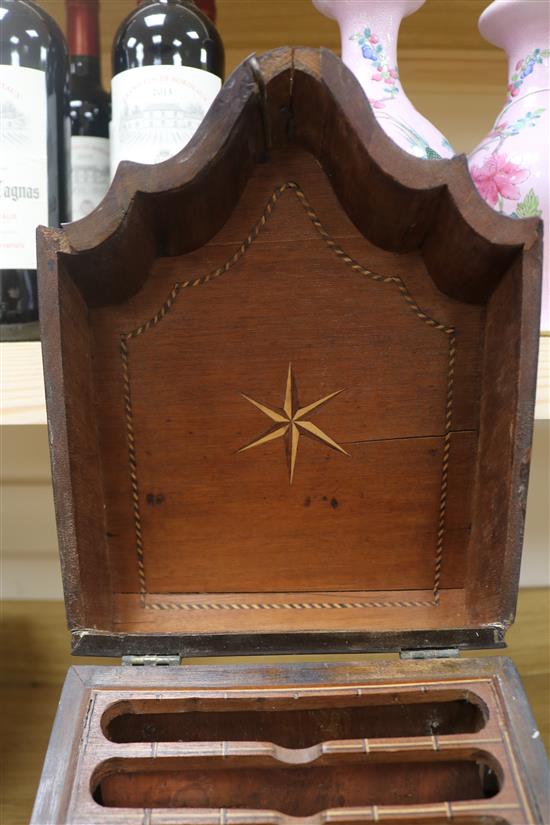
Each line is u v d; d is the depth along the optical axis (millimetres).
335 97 453
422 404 556
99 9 764
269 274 536
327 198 523
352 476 567
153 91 601
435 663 516
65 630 832
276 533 574
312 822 427
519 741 465
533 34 624
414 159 466
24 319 608
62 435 495
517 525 502
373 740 469
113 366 545
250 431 561
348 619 564
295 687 499
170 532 570
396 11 627
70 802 435
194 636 519
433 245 513
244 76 452
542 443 882
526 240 474
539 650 834
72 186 740
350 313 542
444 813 428
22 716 818
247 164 506
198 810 432
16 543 869
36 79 604
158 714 524
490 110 858
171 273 532
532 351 484
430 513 569
